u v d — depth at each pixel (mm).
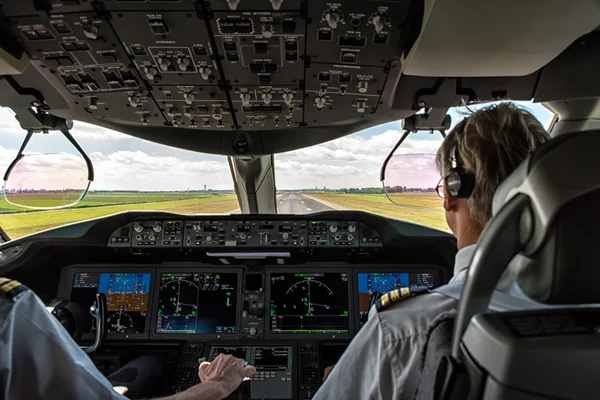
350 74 2057
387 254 3162
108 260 3270
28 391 770
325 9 1566
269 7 1553
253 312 3059
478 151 834
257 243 3021
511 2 1354
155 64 1972
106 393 913
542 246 583
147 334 3031
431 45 1620
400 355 801
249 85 2180
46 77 2109
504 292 834
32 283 3064
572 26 1471
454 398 632
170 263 3219
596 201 562
